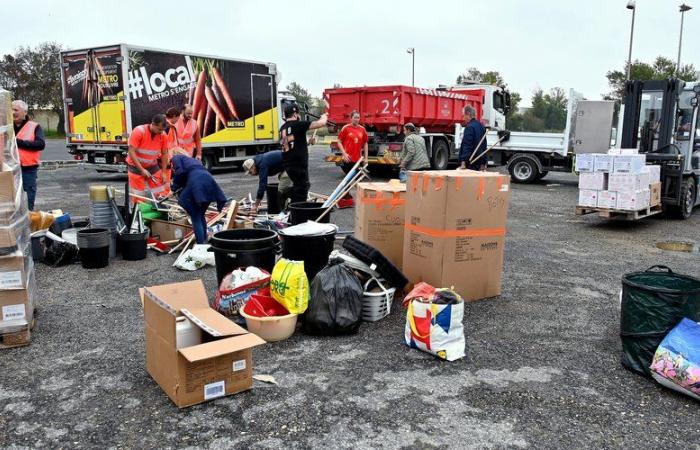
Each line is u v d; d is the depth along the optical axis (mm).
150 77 12953
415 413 3154
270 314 4340
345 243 4773
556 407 3238
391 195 5465
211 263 6121
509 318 4695
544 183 15547
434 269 4895
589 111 13445
